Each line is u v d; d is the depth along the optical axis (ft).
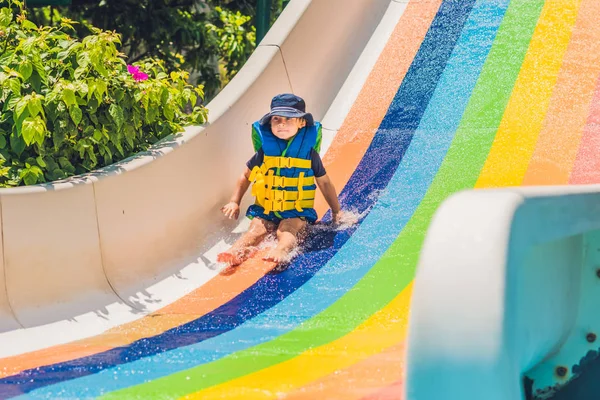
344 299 21.48
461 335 10.36
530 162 28.02
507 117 30.55
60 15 52.70
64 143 24.61
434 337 10.49
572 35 34.30
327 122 33.22
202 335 19.58
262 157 26.89
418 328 10.60
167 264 25.22
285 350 17.57
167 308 22.70
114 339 19.77
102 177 23.41
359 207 27.55
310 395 14.40
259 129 26.63
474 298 10.37
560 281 13.35
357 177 29.37
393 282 22.08
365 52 36.50
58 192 22.11
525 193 11.43
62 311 21.66
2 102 24.35
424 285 10.66
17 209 21.09
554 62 32.94
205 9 55.93
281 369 16.12
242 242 25.88
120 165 24.45
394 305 20.54
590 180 26.55
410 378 10.60
